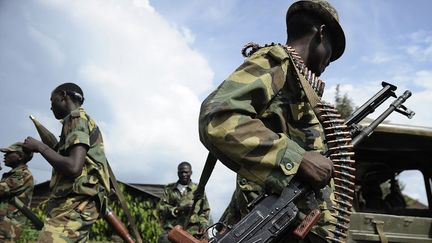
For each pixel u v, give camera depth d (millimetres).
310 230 2262
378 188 6082
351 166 2355
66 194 3998
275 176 2027
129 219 4777
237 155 2023
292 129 2330
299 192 2098
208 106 2088
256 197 2279
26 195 7742
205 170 2625
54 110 4305
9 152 7605
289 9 2551
